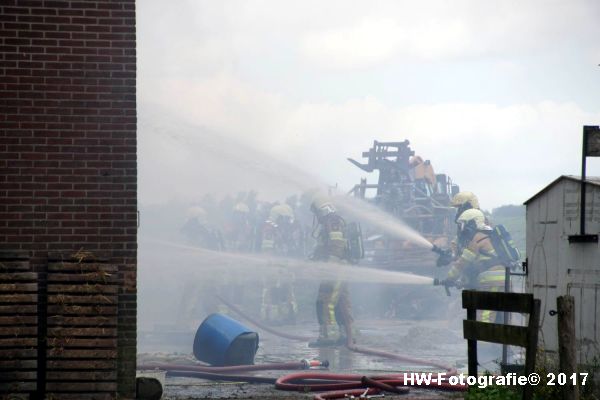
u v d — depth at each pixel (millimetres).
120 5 18562
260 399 19938
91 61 18484
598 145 19000
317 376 22828
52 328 18000
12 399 17531
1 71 18328
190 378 25062
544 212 20359
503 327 16266
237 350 26391
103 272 18203
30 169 18344
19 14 18359
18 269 17969
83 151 18422
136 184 18516
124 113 18531
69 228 18359
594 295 18641
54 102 18406
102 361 18031
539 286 20484
